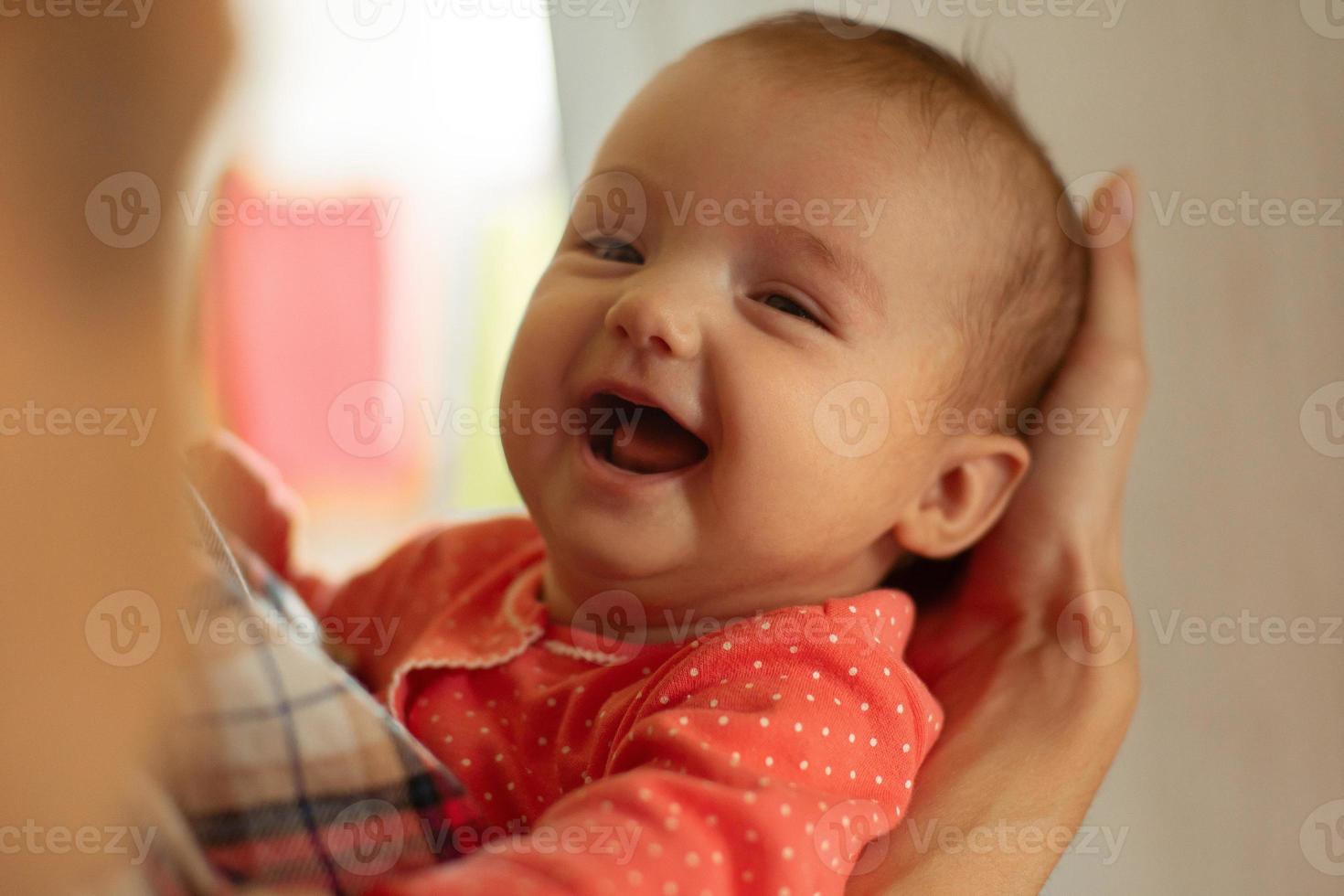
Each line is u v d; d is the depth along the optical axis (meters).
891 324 0.83
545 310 0.82
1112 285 0.97
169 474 0.36
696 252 0.80
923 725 0.76
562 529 0.80
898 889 0.69
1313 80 1.10
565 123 1.24
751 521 0.79
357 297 1.99
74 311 0.34
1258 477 1.14
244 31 0.37
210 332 1.86
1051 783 0.78
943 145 0.85
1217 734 1.17
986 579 0.94
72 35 0.33
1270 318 1.13
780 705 0.70
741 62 0.85
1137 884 1.19
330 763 0.52
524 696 0.83
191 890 0.42
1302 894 1.13
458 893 0.48
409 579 1.02
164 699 0.39
